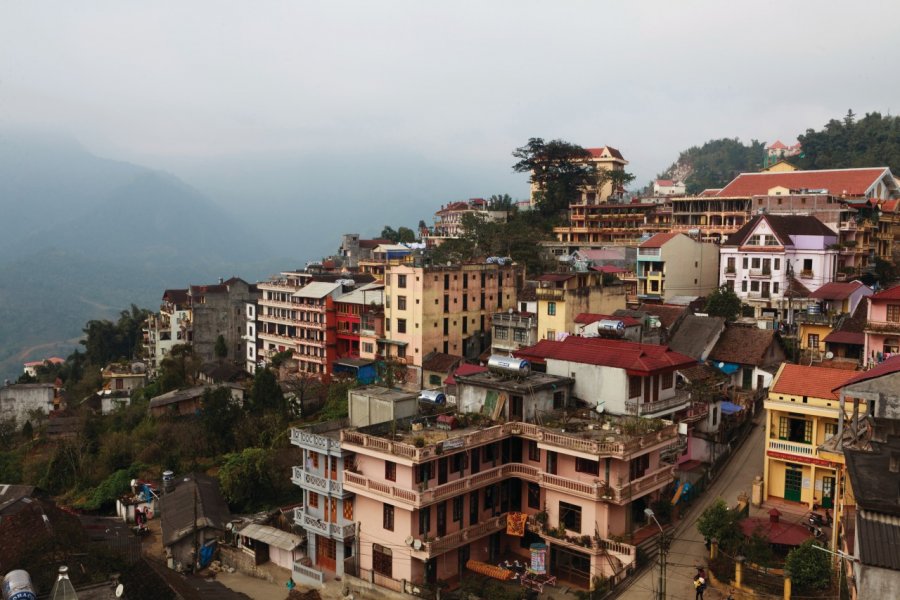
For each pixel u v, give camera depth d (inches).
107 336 5713.6
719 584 1512.1
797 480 1849.2
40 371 6048.2
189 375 4338.1
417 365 3339.1
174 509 2399.1
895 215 4690.0
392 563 1813.5
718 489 2000.5
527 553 1931.6
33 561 1585.9
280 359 4138.8
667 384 2121.1
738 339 2819.9
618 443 1685.5
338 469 1950.1
